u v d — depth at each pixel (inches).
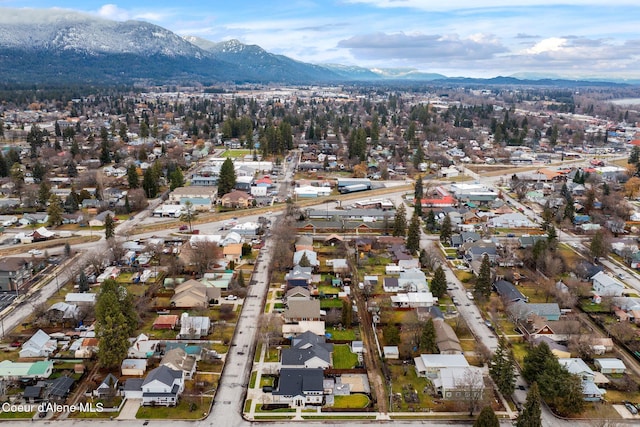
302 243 4719.5
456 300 3799.2
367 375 2859.3
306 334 3100.4
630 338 3206.2
